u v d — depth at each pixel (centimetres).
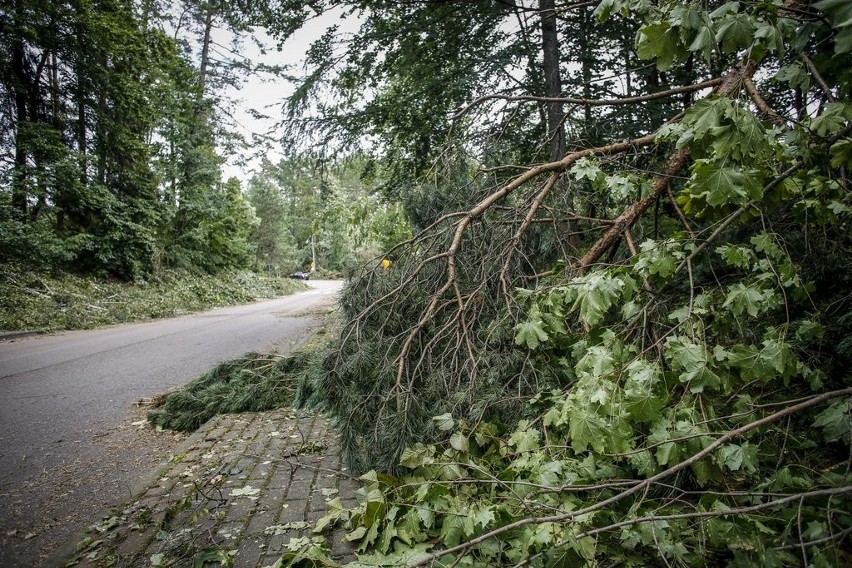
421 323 291
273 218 3934
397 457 247
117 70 1427
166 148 1770
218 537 213
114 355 733
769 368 168
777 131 184
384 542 193
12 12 1139
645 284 235
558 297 232
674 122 296
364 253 420
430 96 604
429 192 367
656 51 158
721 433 149
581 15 522
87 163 1338
